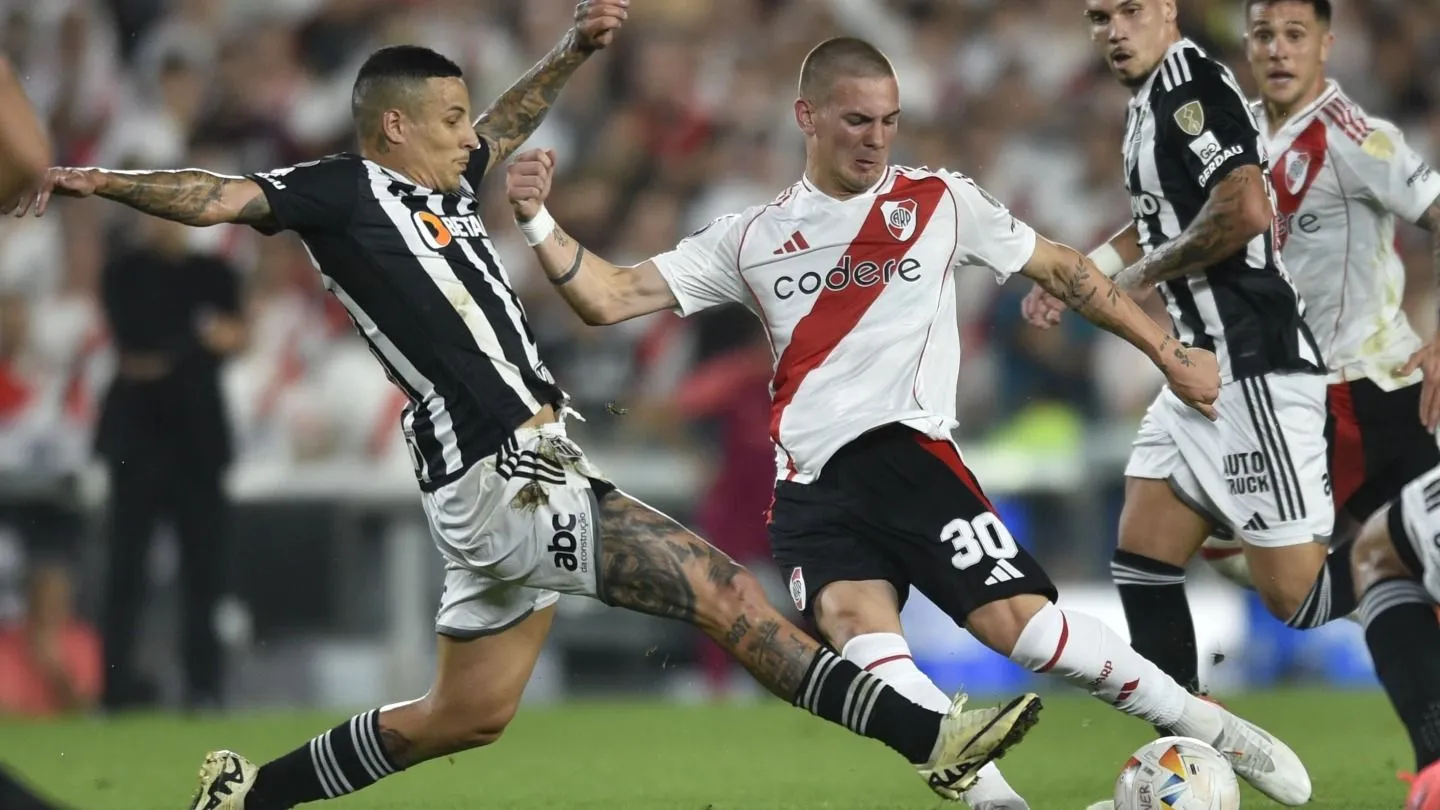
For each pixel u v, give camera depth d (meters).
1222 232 21.05
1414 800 16.19
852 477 19.08
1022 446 45.25
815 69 19.06
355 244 17.95
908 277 19.09
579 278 19.34
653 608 17.80
